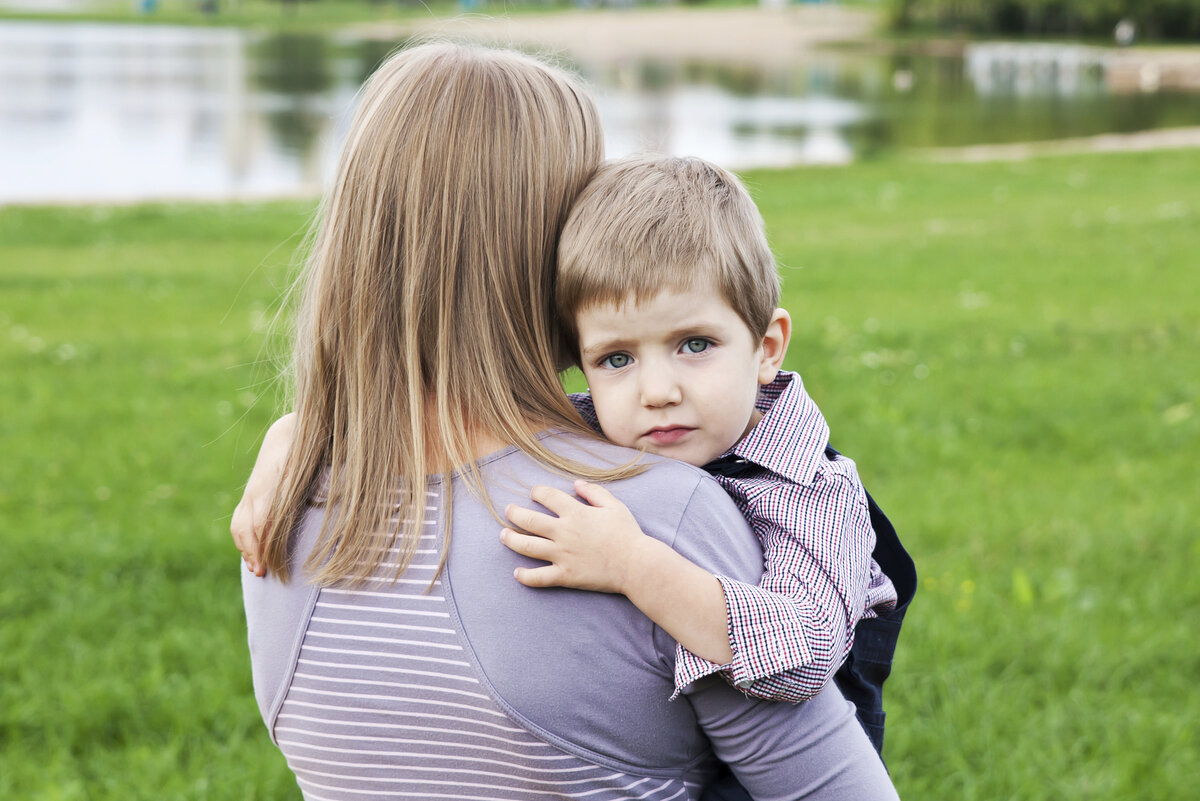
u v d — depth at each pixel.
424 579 1.30
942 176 20.52
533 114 1.43
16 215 16.78
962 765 3.31
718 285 1.43
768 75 64.06
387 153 1.39
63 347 8.45
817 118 39.91
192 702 3.72
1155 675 3.85
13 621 4.33
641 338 1.43
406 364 1.37
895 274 11.06
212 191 23.44
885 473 5.83
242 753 3.43
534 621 1.25
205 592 4.52
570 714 1.25
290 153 30.28
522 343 1.40
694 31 112.00
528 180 1.41
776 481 1.47
